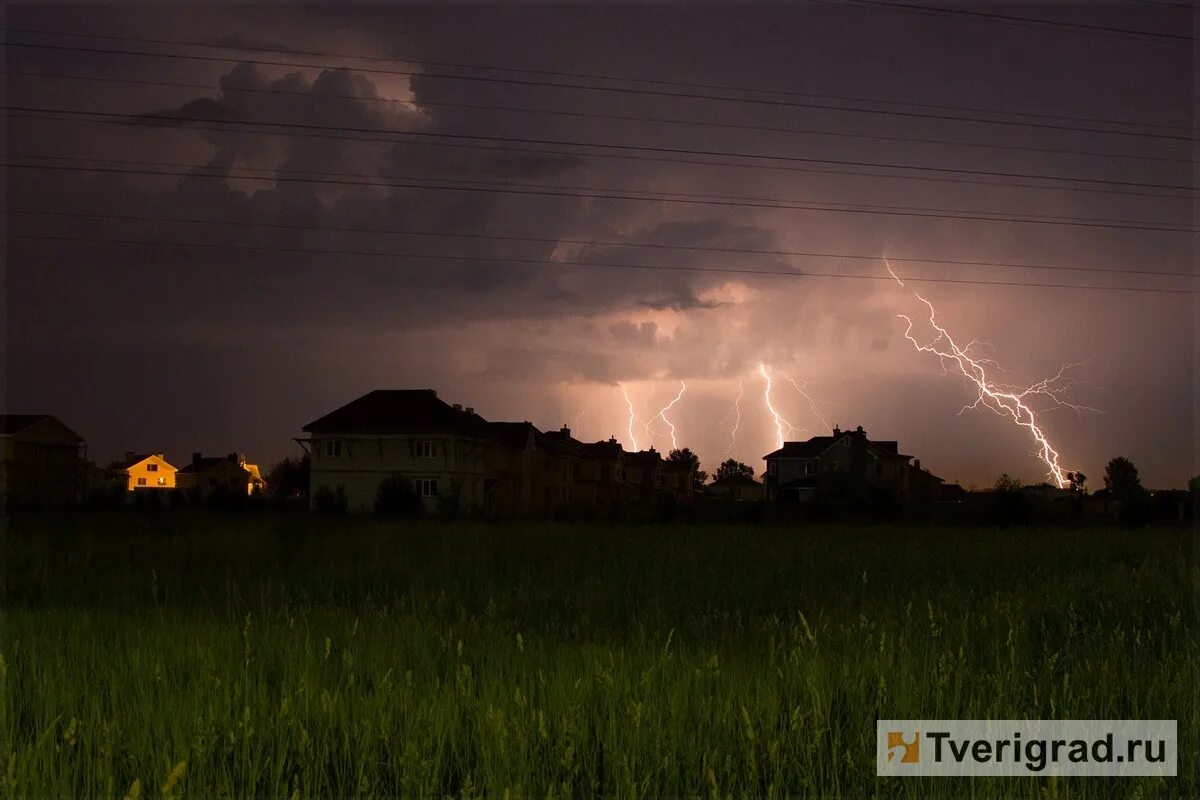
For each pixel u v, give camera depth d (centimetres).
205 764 629
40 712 741
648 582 1891
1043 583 1755
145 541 2639
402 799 589
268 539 2706
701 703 725
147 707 721
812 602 1577
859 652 904
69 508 5597
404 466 7688
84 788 604
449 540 2745
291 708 683
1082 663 934
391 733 676
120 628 1129
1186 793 642
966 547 2820
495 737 633
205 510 6069
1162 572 1769
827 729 676
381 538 2761
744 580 1914
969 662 869
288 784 624
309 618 1295
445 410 7906
